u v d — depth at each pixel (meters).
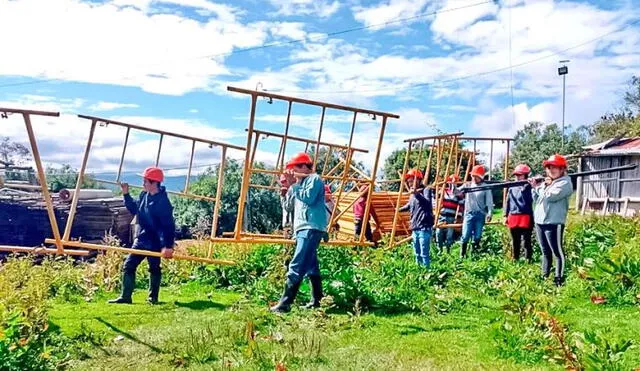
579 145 37.88
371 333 5.98
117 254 9.29
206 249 10.05
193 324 6.31
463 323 6.35
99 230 19.56
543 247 8.37
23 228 18.86
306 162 6.93
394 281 7.69
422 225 9.57
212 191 20.61
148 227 7.49
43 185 6.56
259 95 7.55
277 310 6.79
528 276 8.09
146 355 5.25
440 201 12.36
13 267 8.05
